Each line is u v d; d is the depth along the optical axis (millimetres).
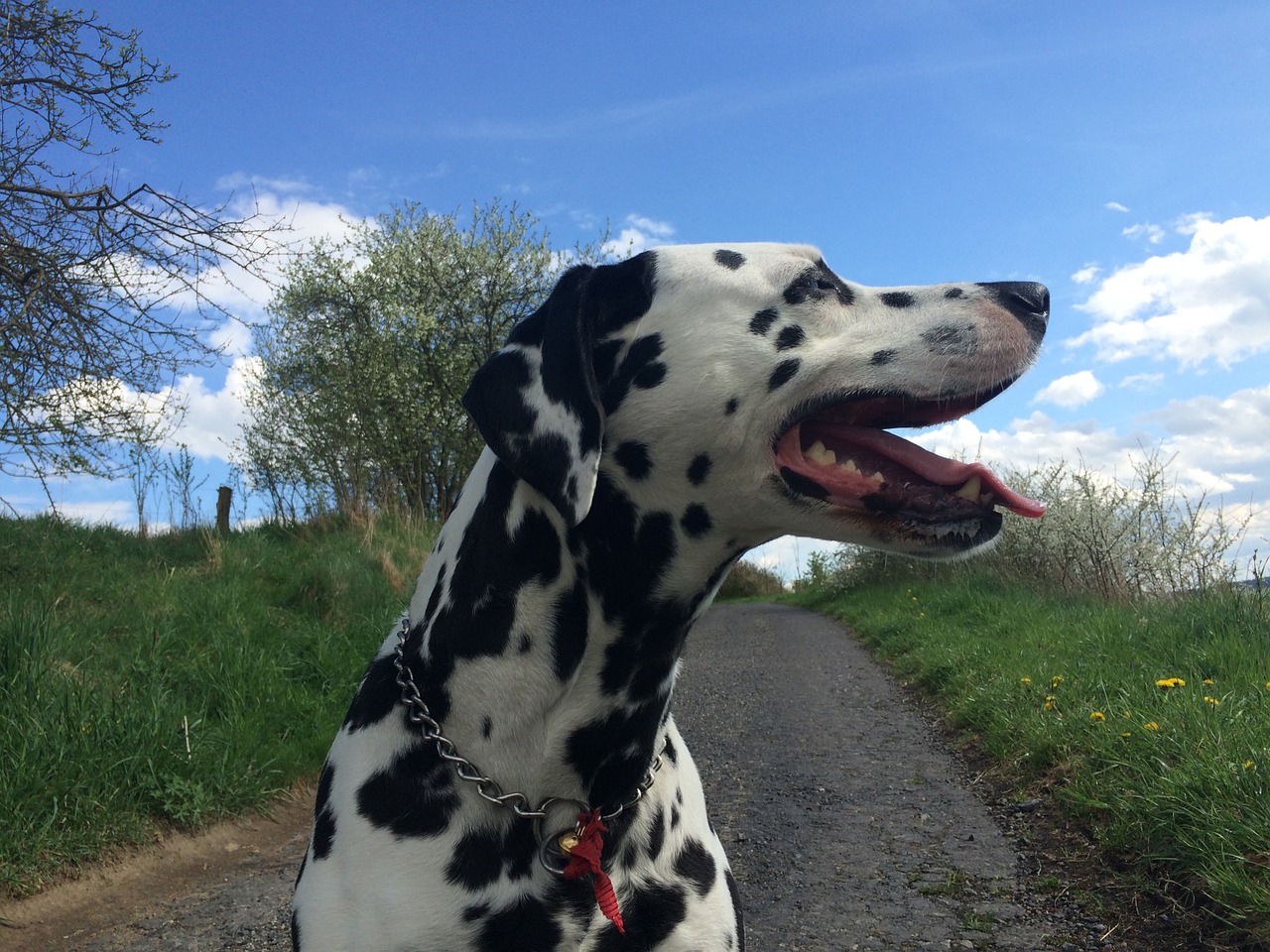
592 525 498
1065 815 925
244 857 1062
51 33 1423
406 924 442
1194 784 782
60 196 1440
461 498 533
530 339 510
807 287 549
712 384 514
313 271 4625
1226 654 1218
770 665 2264
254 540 2369
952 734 1369
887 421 583
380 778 476
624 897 470
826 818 1024
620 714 487
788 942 724
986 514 529
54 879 926
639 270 534
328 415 4492
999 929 714
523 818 465
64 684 1190
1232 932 634
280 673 1520
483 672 477
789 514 526
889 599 3174
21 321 1442
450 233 4926
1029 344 563
